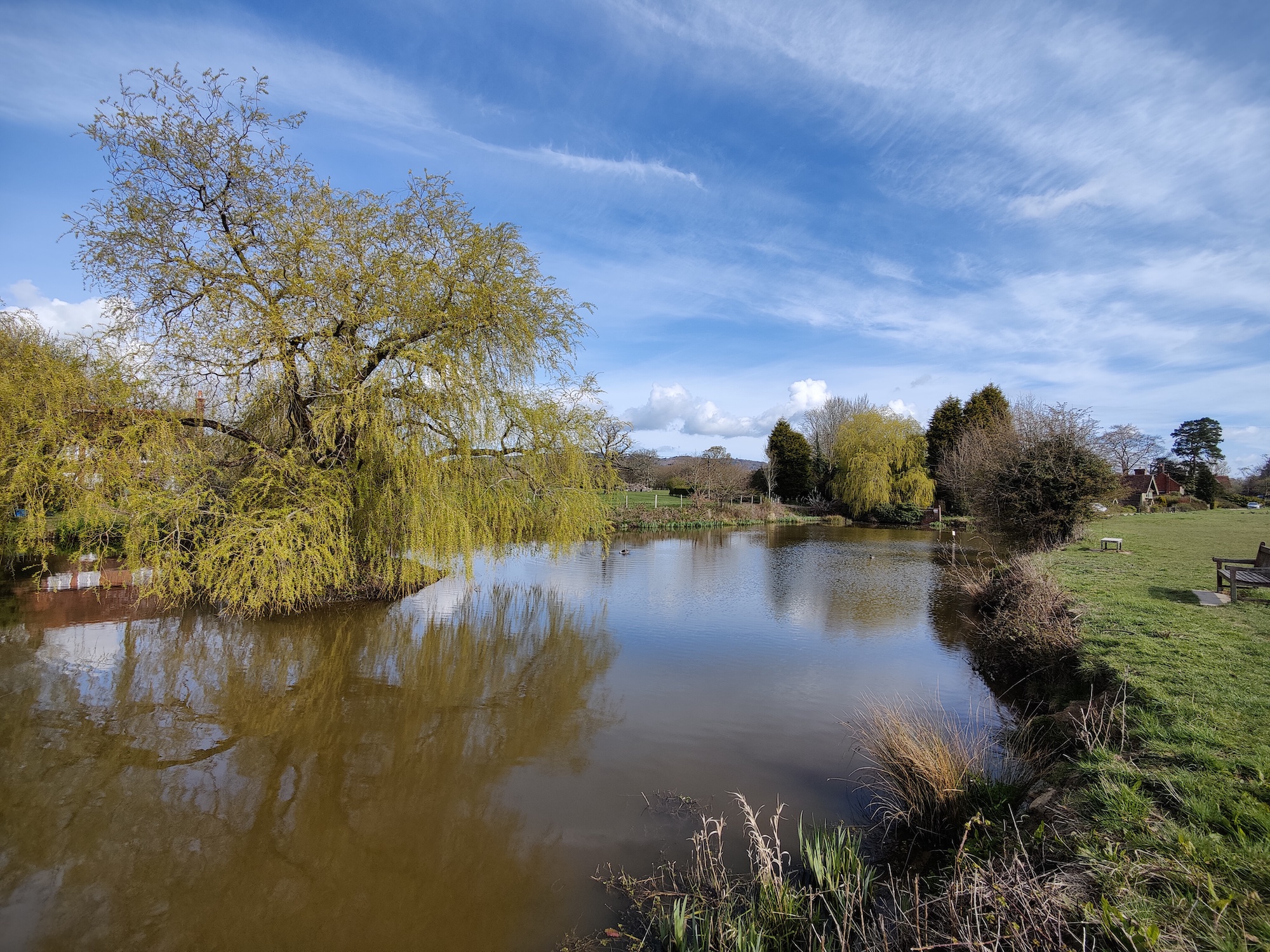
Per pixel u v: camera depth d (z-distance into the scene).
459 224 11.55
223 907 3.86
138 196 10.37
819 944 3.32
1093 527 20.56
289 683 7.79
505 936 3.60
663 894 3.89
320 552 10.10
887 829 4.58
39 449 9.42
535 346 12.40
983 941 2.80
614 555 21.28
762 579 16.41
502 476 12.78
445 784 5.38
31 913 3.79
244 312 10.24
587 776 5.52
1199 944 2.55
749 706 7.25
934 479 42.03
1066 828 3.63
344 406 10.46
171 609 10.94
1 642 9.09
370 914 3.81
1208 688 5.21
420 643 9.70
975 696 7.57
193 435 10.62
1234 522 22.45
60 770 5.53
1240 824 3.26
